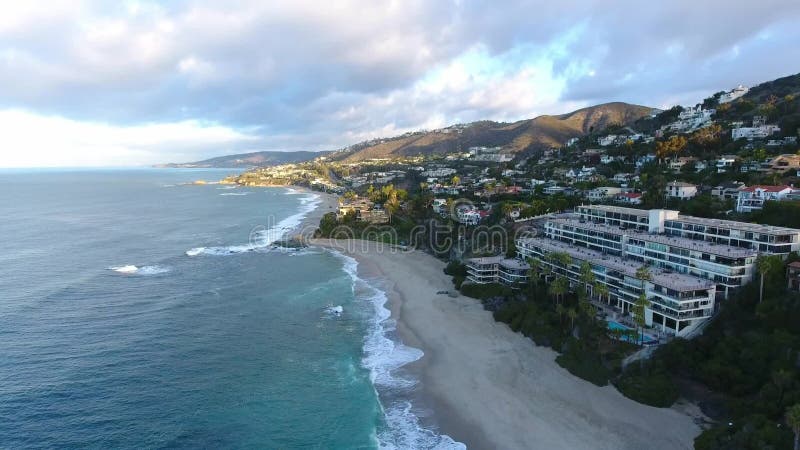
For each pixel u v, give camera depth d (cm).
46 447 5856
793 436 5019
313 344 8894
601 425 6128
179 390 7219
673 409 6347
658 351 7219
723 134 17850
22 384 7250
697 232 9500
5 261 14962
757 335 6688
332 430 6300
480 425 6309
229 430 6294
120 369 7806
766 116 17600
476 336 9006
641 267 8712
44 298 11206
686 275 8481
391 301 11344
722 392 6450
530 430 6138
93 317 10044
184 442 6038
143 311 10456
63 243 18000
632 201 14100
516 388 7125
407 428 6316
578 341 7856
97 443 5966
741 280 7825
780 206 9806
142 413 6612
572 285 9938
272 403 6919
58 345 8638
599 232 10831
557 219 13012
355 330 9556
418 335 9250
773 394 5775
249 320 10044
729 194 12462
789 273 7319
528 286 10400
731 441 5225
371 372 7812
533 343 8519
